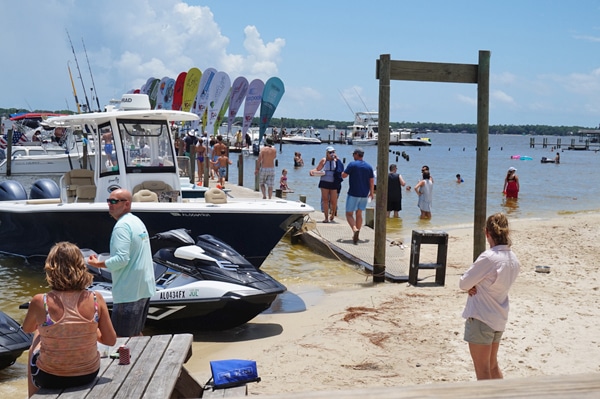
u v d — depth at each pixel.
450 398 1.48
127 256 6.39
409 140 109.44
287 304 10.22
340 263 13.61
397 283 11.40
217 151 26.39
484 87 11.01
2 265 13.16
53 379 4.30
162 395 4.25
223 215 10.91
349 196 14.24
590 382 1.54
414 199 25.31
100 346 4.99
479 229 11.28
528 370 6.53
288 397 1.54
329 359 7.15
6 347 6.95
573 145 104.94
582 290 9.86
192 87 30.34
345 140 105.81
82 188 12.59
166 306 8.41
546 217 21.19
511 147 132.50
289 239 16.41
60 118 11.93
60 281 4.33
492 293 5.28
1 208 12.70
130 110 12.09
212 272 8.58
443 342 7.58
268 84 25.61
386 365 6.90
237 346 8.13
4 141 39.72
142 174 11.95
